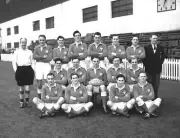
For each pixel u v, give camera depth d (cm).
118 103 480
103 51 602
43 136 376
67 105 470
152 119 451
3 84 897
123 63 603
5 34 3053
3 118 473
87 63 652
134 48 579
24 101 613
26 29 2469
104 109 504
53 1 1944
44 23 2109
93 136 371
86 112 483
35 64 624
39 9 2175
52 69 585
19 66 553
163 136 366
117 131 391
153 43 573
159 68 577
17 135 382
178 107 531
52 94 493
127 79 538
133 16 1294
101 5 1488
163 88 745
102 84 532
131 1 1312
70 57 607
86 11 1641
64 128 411
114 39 592
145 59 584
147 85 491
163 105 549
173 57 1023
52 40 1842
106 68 598
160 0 1148
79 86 491
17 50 559
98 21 1527
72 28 1762
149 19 1212
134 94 487
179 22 1084
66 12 1805
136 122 436
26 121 453
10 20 2853
